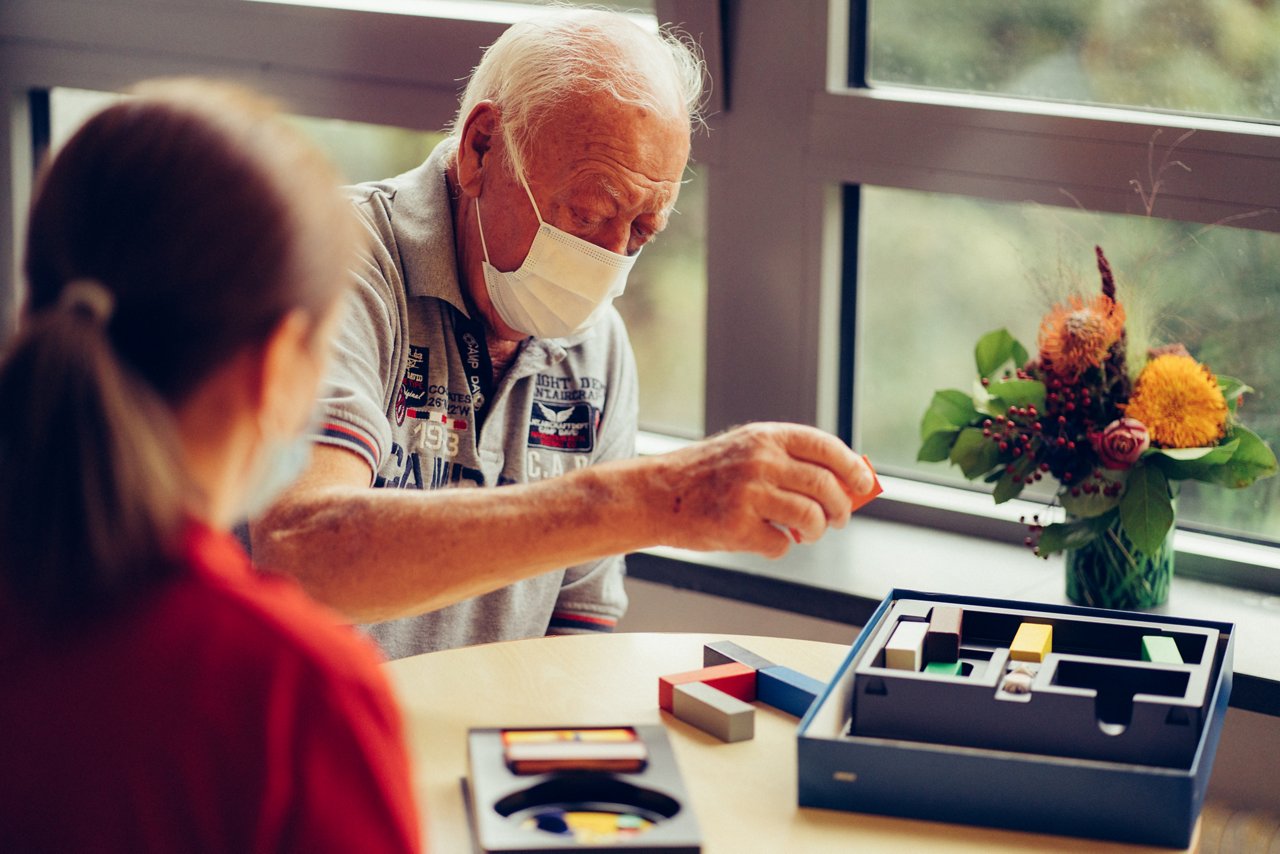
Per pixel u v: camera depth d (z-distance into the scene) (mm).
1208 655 1179
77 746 612
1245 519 1907
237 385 641
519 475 1608
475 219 1507
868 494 1189
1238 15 1734
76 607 608
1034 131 1847
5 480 585
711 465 1146
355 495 1201
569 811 1010
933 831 1043
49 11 2553
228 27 2387
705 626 2066
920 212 2010
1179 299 1830
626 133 1416
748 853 1010
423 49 2211
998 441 1645
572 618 1688
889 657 1162
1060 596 1843
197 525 638
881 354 2111
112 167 615
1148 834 1015
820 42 1956
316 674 625
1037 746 1082
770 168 2043
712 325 2158
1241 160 1727
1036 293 1913
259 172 627
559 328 1519
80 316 592
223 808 610
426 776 1117
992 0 1889
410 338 1524
